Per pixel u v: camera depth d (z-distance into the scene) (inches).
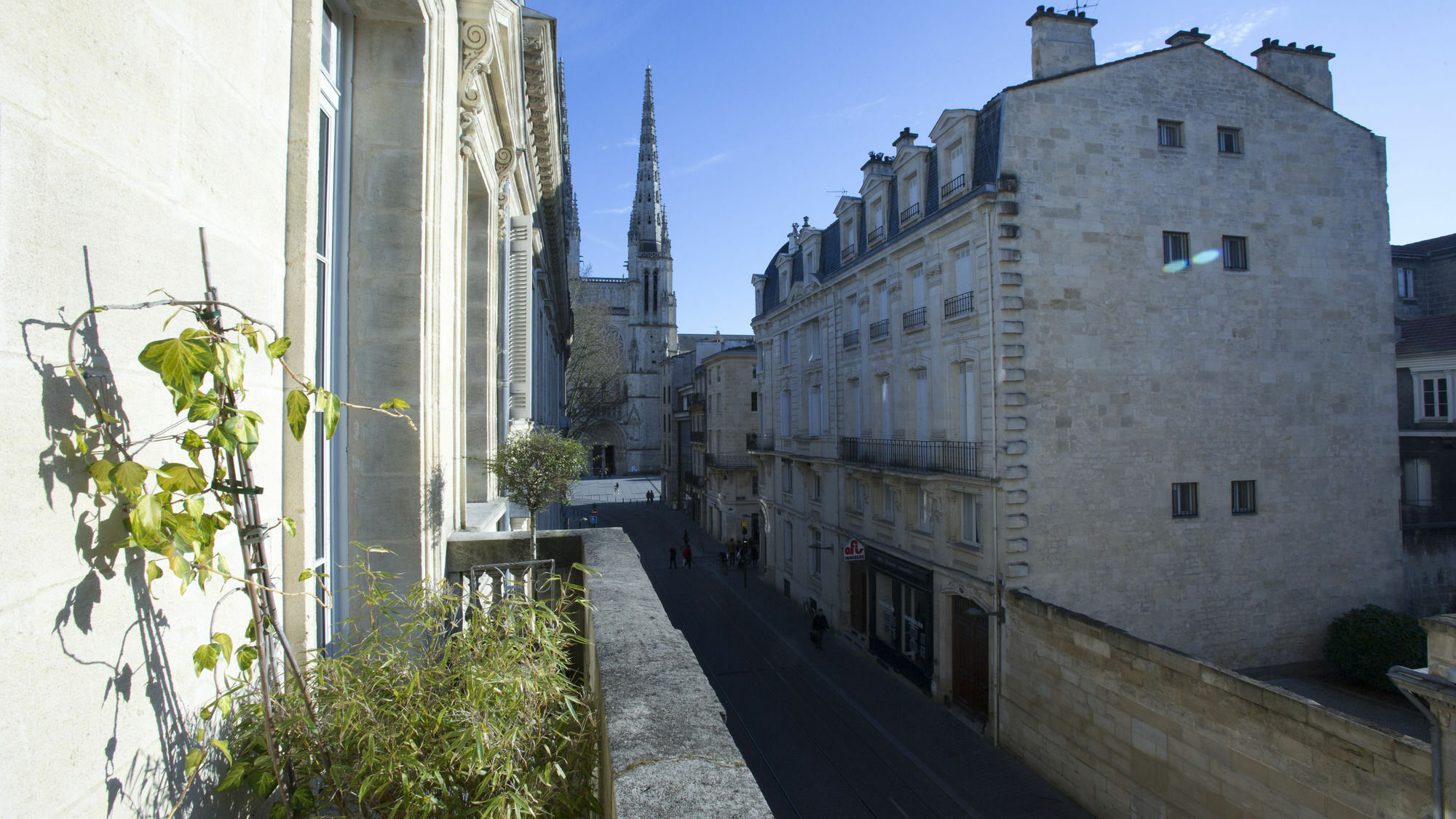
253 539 77.7
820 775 590.6
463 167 235.1
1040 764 561.6
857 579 973.2
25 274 57.1
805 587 1138.7
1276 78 744.3
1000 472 625.6
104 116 66.0
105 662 68.1
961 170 698.2
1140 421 657.0
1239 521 679.1
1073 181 647.8
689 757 94.7
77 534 64.1
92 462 65.3
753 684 812.6
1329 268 713.6
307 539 118.2
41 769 59.5
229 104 90.8
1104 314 650.8
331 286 162.9
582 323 2079.2
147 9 72.3
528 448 227.5
